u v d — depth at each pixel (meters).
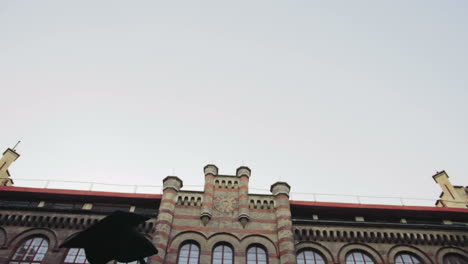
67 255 19.42
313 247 20.72
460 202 26.75
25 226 20.64
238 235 20.66
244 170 24.44
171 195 22.27
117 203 22.70
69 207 22.20
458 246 21.05
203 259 19.38
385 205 22.69
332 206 22.55
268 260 19.59
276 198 22.80
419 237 21.33
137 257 5.94
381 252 20.61
